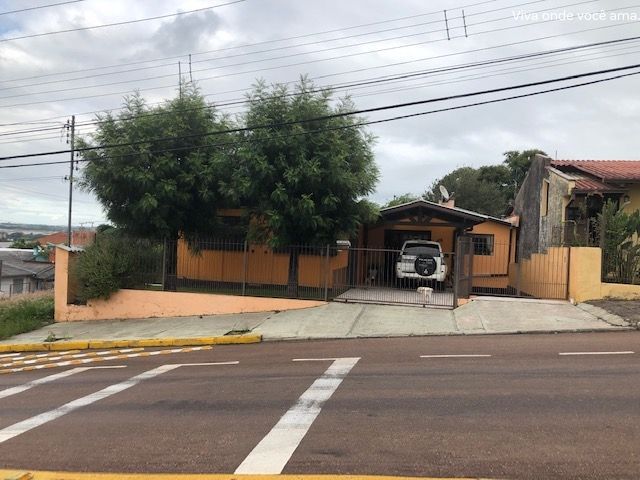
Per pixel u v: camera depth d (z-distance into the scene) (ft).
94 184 55.47
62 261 56.59
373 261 65.67
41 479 15.58
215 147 55.72
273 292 54.95
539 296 56.34
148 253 56.75
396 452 16.40
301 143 50.14
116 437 19.29
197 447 17.74
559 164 67.56
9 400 26.48
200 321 50.08
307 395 23.67
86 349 43.01
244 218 57.36
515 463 15.23
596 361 28.14
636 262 49.06
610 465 14.93
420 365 28.96
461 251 49.96
